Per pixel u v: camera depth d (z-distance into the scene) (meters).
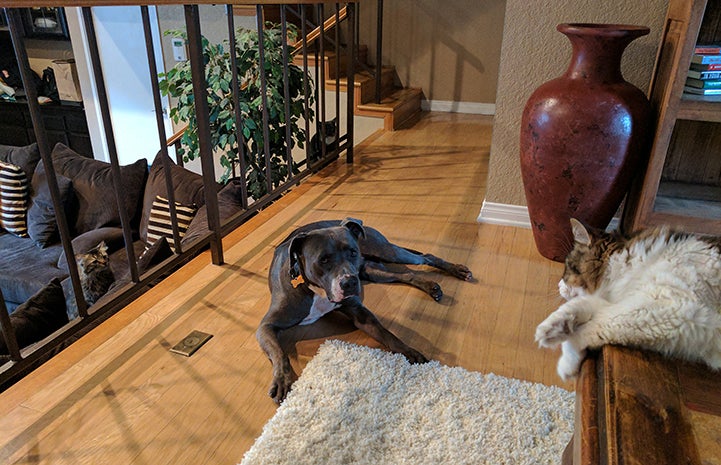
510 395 1.42
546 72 2.26
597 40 1.82
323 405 1.38
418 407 1.38
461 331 1.74
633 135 1.87
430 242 2.37
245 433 1.33
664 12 2.04
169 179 1.85
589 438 0.69
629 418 0.68
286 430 1.30
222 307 1.86
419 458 1.23
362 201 2.83
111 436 1.32
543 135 1.96
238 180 3.28
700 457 0.63
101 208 3.72
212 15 4.99
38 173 3.83
